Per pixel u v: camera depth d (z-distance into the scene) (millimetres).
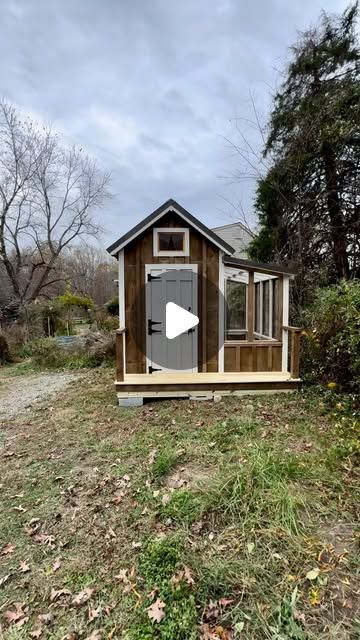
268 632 1667
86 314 16828
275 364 5738
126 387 5180
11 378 8117
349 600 1787
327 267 8578
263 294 6547
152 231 5562
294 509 2414
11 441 4227
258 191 9938
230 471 2893
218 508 2506
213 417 4453
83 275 22156
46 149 17891
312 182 8867
